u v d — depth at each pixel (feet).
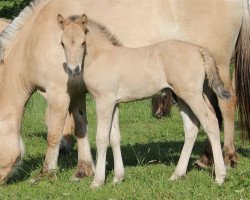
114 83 34.58
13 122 38.22
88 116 65.92
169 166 40.04
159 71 34.24
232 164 39.78
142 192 32.73
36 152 48.29
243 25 40.34
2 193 34.76
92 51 34.50
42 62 37.37
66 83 37.22
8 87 38.32
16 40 38.78
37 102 69.62
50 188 35.42
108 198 32.27
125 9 38.78
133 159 44.29
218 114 41.14
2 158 37.65
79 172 38.45
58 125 37.65
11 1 94.94
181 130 58.54
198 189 32.96
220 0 39.40
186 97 33.91
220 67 39.96
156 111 62.49
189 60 33.55
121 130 59.36
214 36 39.40
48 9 38.50
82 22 33.60
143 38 38.75
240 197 31.17
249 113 40.98
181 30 39.29
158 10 39.01
